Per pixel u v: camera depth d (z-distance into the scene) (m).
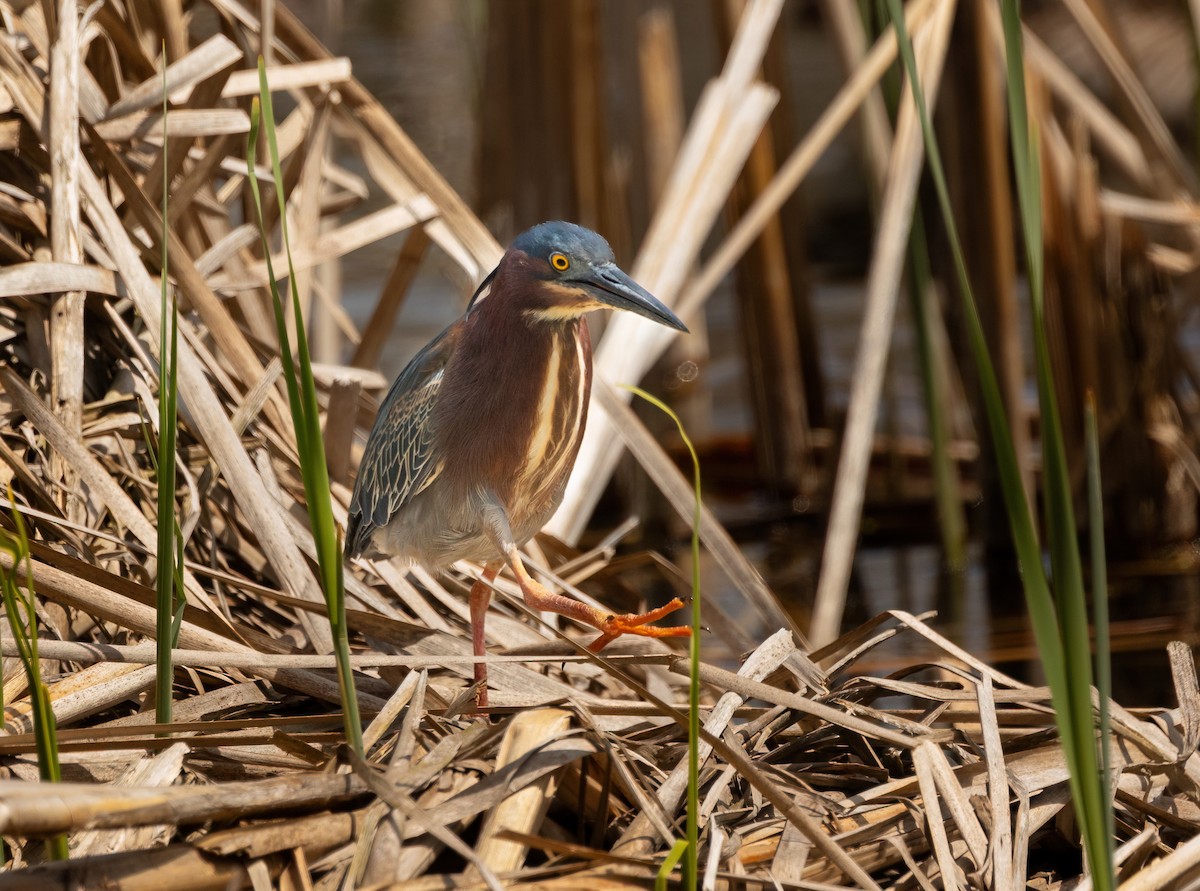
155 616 6.36
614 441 10.37
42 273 7.53
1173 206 12.62
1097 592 4.56
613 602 9.33
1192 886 5.17
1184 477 13.30
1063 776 5.73
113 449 7.73
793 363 15.13
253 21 9.52
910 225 12.58
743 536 14.34
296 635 7.73
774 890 5.07
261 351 8.89
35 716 4.59
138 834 5.09
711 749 5.75
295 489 8.39
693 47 29.23
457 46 33.75
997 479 13.43
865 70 10.92
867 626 6.58
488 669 6.63
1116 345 13.27
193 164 9.26
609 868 5.07
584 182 15.12
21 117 8.20
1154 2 26.84
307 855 5.01
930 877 5.40
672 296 10.91
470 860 4.77
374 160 9.89
